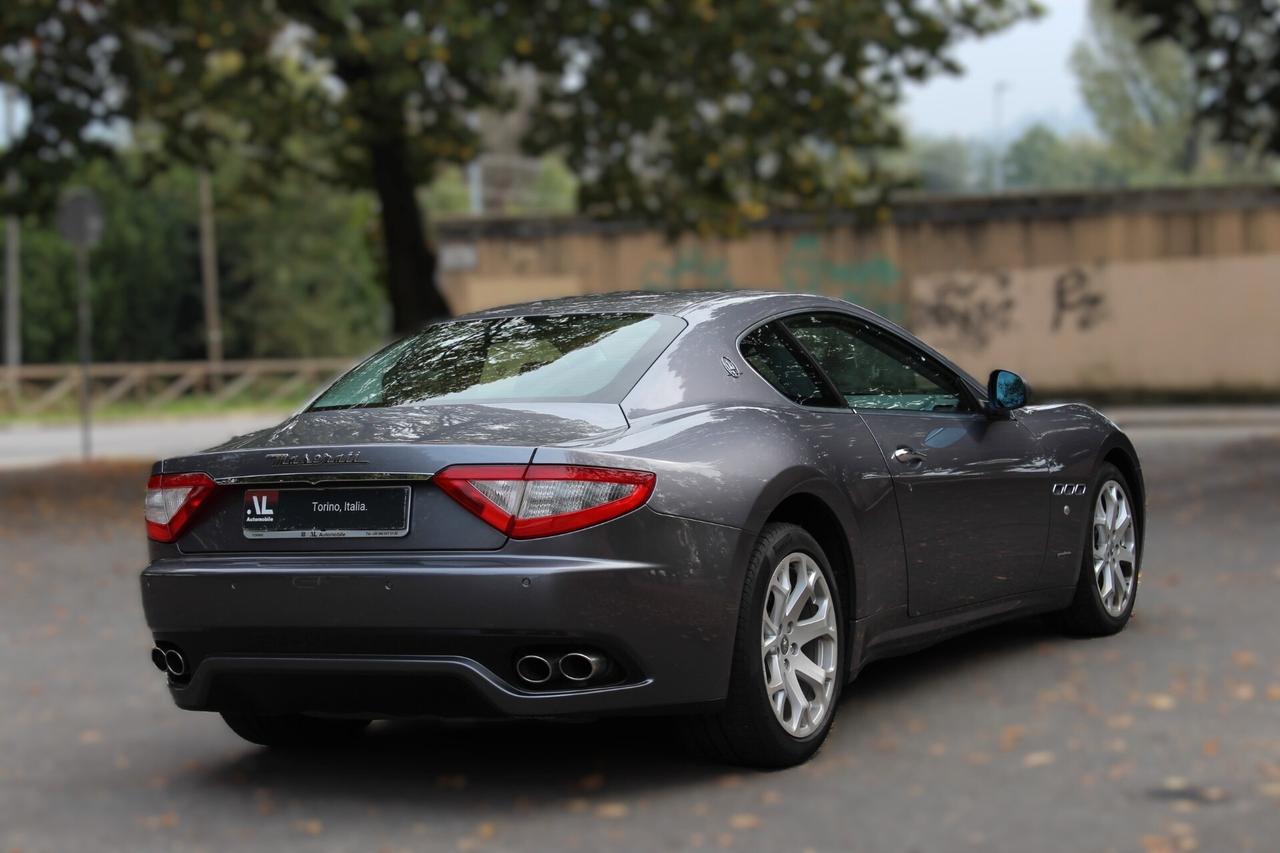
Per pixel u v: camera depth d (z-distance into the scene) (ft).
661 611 14.20
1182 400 91.61
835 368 17.51
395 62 46.65
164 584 15.15
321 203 176.45
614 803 14.74
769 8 50.21
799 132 54.03
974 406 19.56
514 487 13.97
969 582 18.60
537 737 17.52
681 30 51.49
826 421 16.67
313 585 14.34
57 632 26.11
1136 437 66.28
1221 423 77.46
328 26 50.08
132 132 69.21
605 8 51.01
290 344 182.29
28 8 48.80
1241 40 53.01
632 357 15.74
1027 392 19.47
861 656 16.76
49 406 110.11
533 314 17.44
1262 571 27.25
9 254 147.43
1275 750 15.58
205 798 15.70
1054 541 20.34
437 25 46.06
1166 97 254.47
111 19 52.11
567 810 14.60
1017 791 14.52
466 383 15.99
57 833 14.67
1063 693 18.31
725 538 14.66
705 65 52.85
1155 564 28.58
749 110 53.67
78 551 36.50
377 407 16.02
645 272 98.84
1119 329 92.43
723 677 14.75
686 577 14.35
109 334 172.55
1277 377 90.27
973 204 94.07
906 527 17.31
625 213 57.88
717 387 15.84
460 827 14.24
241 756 17.44
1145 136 258.37
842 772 15.40
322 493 14.67
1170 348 91.71
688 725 15.33
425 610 13.96
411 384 16.35
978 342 94.63
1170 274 91.56
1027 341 93.86
